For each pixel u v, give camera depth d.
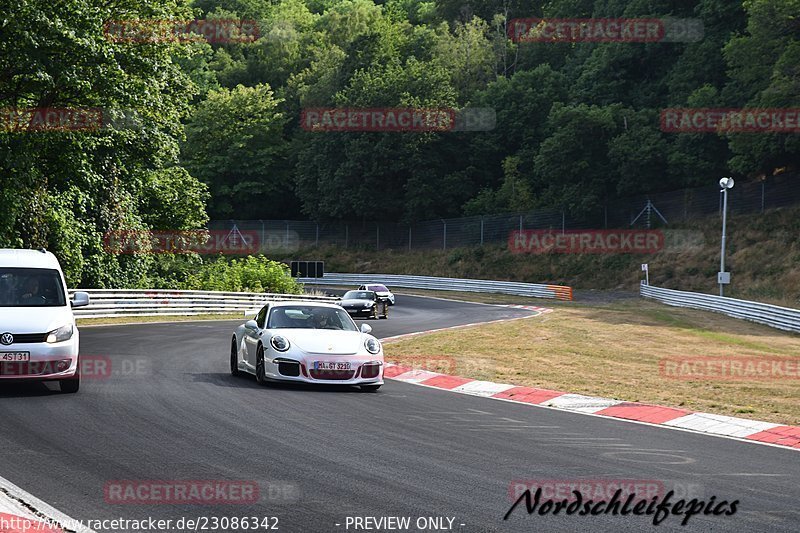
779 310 61.91
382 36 166.62
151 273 83.81
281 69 184.38
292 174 160.88
